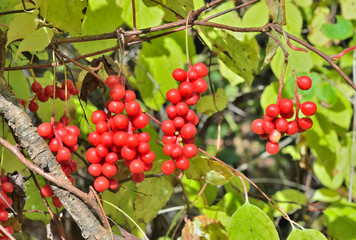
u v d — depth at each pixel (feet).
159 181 2.69
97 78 2.32
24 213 2.68
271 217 2.77
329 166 3.21
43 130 2.19
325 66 3.74
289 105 2.21
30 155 2.18
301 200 3.59
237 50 2.68
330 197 3.62
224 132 5.59
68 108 2.77
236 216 2.29
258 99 5.09
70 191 2.18
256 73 2.71
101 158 2.20
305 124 2.25
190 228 2.54
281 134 2.23
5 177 2.38
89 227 2.19
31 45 2.24
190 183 2.93
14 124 2.18
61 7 2.51
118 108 2.16
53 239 2.68
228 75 3.14
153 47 3.06
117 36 2.35
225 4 3.03
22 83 2.77
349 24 3.13
